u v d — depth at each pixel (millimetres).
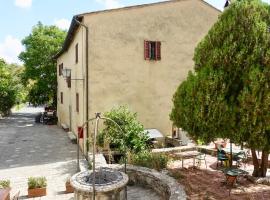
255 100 8945
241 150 13141
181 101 10633
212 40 10266
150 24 17172
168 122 17969
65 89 26422
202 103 9648
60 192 11031
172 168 12305
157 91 17562
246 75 9359
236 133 9477
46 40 37688
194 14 18328
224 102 9453
